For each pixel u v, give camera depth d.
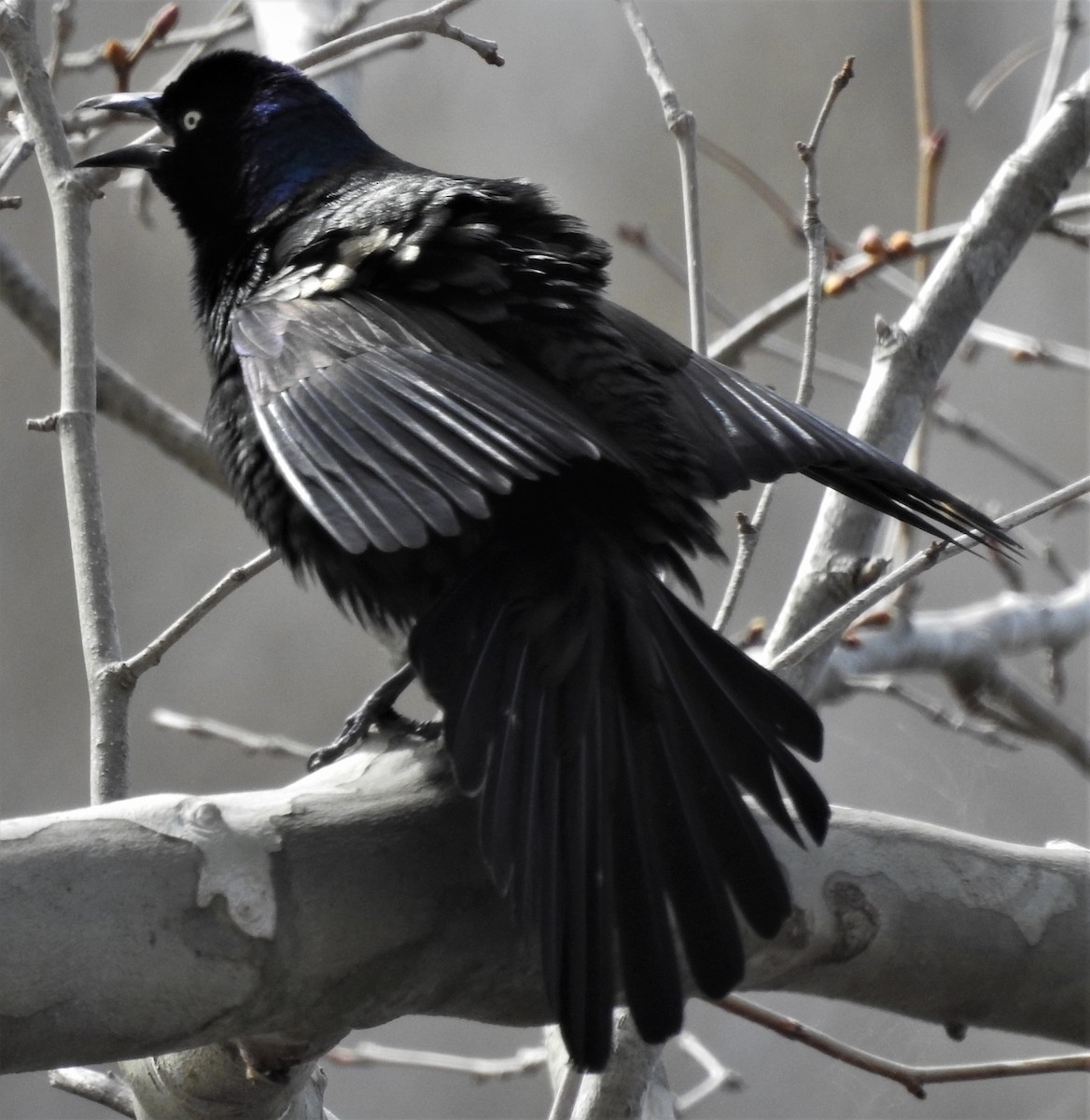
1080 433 20.47
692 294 7.15
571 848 5.09
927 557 6.26
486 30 22.78
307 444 5.49
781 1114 15.84
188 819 4.84
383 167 7.89
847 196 22.09
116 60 9.41
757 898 5.09
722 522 18.20
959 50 22.14
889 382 7.52
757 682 5.57
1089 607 12.24
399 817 5.05
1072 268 21.02
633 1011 4.85
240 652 19.94
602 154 22.50
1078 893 5.74
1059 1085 15.93
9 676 19.44
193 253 7.96
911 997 5.72
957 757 17.69
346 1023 5.05
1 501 19.81
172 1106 5.77
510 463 5.24
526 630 5.54
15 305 10.33
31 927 4.57
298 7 10.46
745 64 22.66
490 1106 17.62
